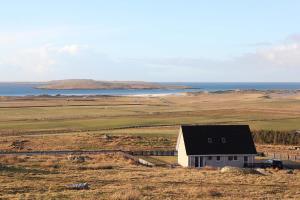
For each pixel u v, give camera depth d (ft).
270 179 147.43
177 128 405.18
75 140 322.34
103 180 138.51
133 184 130.31
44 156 231.71
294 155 268.00
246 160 238.27
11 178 138.10
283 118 482.28
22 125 422.41
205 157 233.76
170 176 152.66
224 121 452.76
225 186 129.29
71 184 125.39
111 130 391.24
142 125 425.69
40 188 119.34
